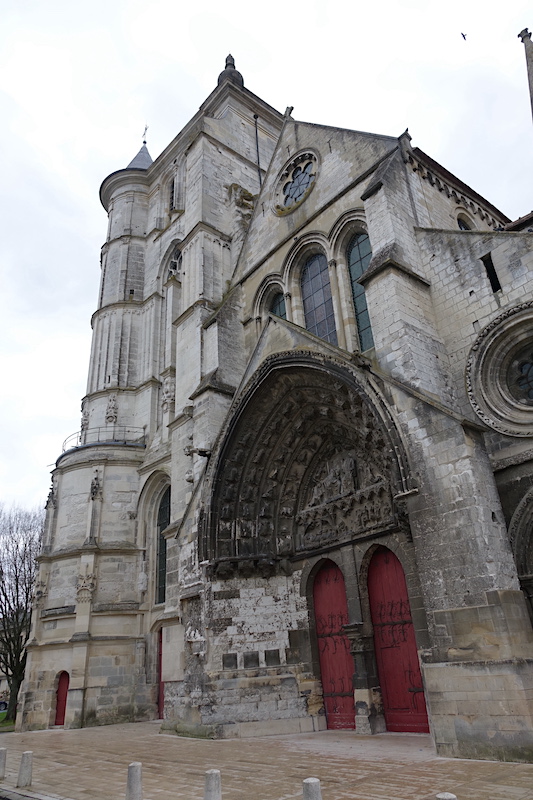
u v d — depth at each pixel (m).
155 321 35.47
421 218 18.77
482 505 11.66
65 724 23.80
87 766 12.48
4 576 42.25
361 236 20.05
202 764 11.66
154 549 27.89
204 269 26.69
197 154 31.59
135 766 8.34
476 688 10.52
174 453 24.28
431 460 12.61
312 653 17.61
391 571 16.11
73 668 24.64
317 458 19.23
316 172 22.78
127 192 42.31
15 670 38.28
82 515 28.36
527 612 11.19
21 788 10.16
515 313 14.16
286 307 22.03
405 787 8.24
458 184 21.89
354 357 15.09
